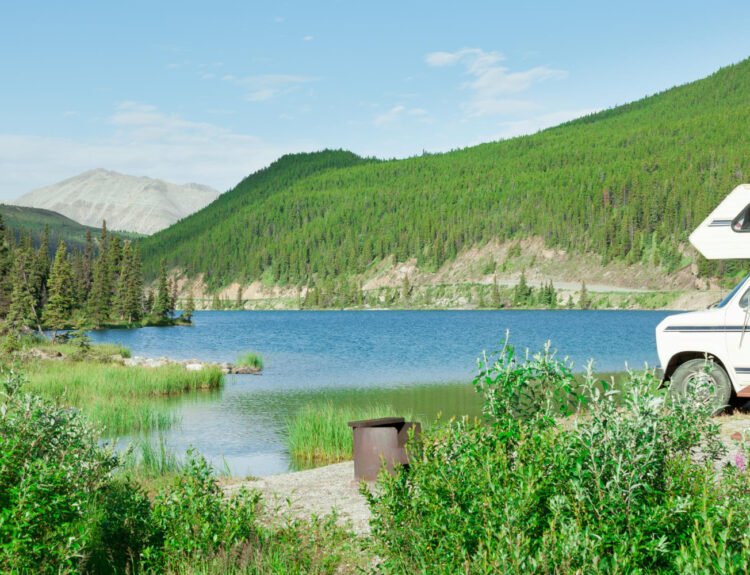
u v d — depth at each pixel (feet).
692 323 36.14
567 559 11.47
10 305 245.86
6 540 14.39
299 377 111.34
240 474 40.50
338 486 28.17
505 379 18.02
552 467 14.75
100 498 23.27
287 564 17.70
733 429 30.19
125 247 386.73
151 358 145.48
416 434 26.61
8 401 19.29
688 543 12.76
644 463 13.84
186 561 17.76
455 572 12.78
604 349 169.27
